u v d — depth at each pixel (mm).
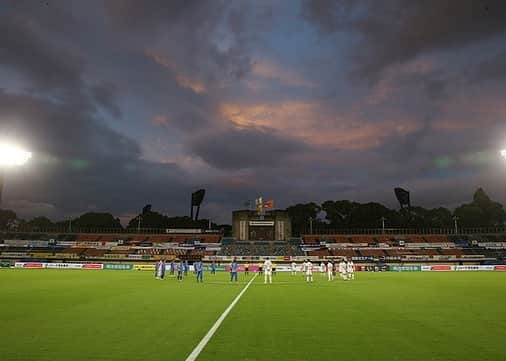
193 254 96625
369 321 13883
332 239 108812
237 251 99188
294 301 20375
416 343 10398
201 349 9711
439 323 13508
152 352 9430
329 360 8750
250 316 15008
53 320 14070
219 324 13148
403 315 15406
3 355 9195
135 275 49812
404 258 91562
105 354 9273
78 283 34344
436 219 152875
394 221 142500
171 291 26453
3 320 14117
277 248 100938
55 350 9664
